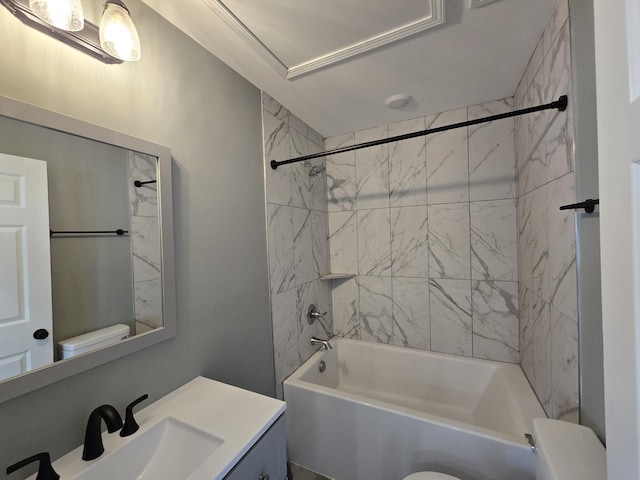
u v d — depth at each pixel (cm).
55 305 72
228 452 72
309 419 160
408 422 133
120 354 86
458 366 189
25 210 67
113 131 85
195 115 117
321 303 220
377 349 215
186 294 111
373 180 218
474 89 162
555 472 74
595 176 85
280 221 173
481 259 186
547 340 127
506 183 177
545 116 120
